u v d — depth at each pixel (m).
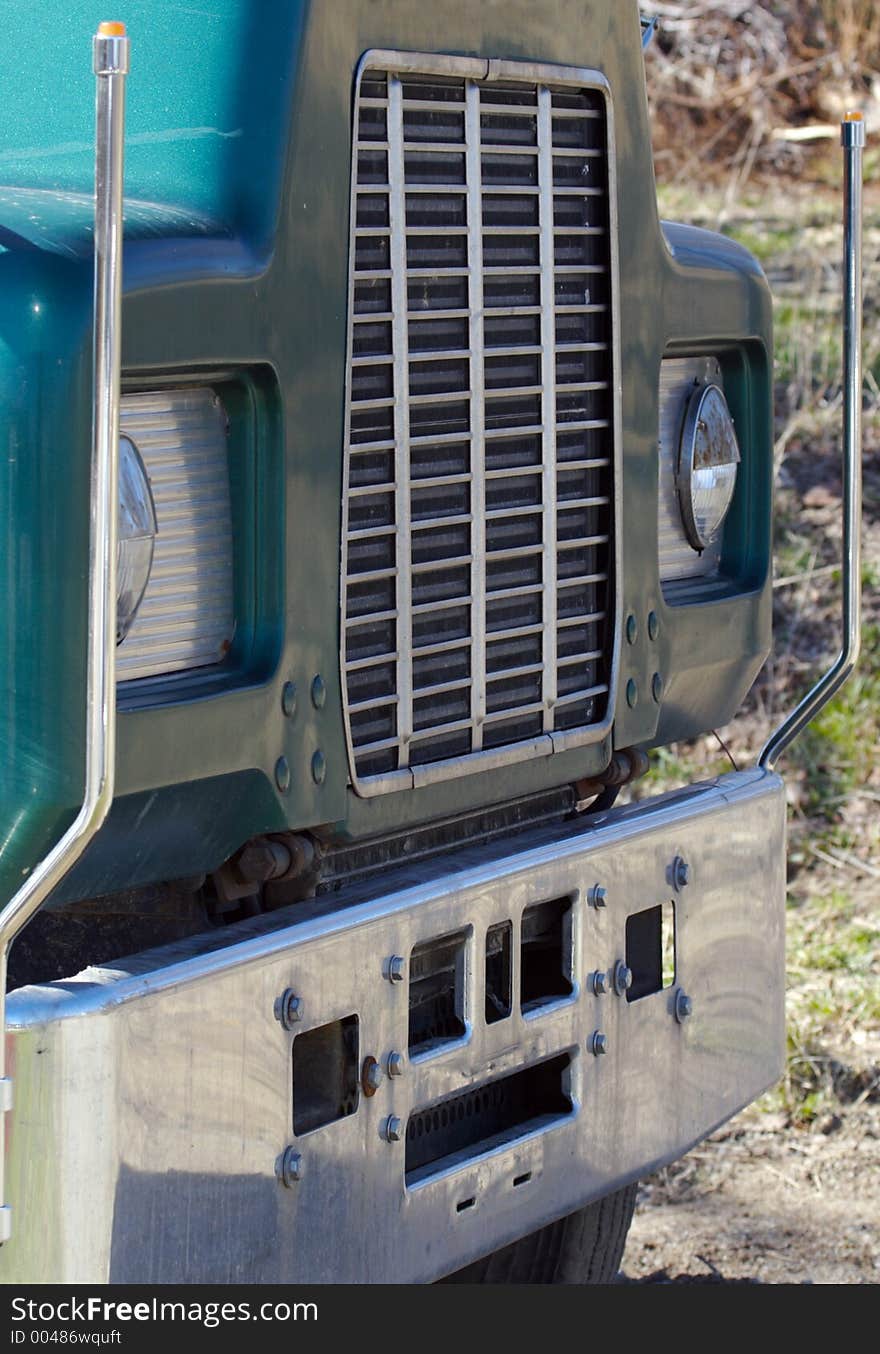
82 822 2.32
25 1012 2.38
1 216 2.48
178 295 2.54
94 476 2.28
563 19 3.18
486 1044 3.04
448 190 2.98
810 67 12.24
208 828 2.72
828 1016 5.73
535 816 3.45
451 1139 3.17
